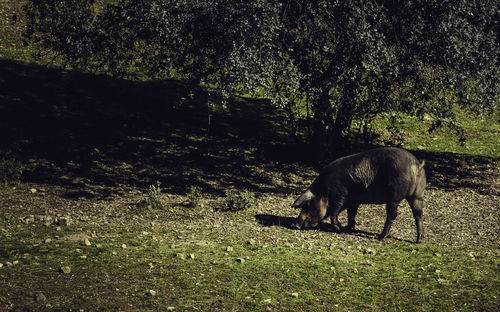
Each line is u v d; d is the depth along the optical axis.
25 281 6.35
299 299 6.43
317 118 14.20
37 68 20.77
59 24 12.42
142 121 18.28
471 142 20.05
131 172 14.51
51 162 14.54
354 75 11.80
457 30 11.89
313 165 16.31
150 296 6.21
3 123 16.53
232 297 6.36
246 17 10.73
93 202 11.74
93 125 17.48
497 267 7.86
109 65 14.27
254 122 19.31
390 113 13.42
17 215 10.17
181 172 14.84
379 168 9.32
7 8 24.66
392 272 7.57
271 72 11.42
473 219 11.45
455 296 6.65
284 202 12.61
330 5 11.76
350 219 10.11
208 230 9.83
